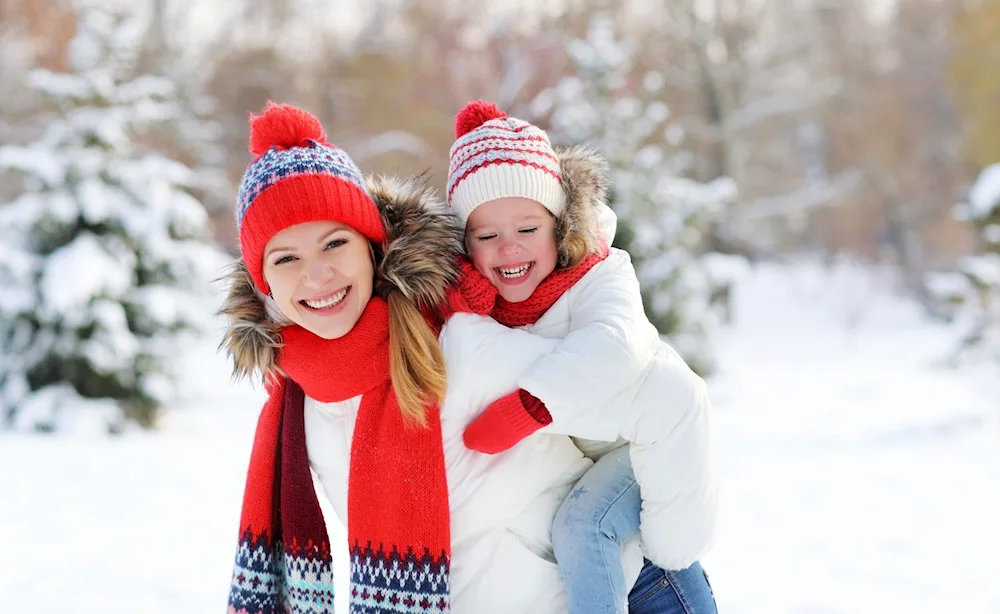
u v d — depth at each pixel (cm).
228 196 2161
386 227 203
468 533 197
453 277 204
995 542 545
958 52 2945
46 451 777
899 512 616
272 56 2942
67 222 991
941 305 1548
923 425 959
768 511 621
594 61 1362
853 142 3428
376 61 3059
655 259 1301
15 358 991
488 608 196
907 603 440
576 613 191
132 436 958
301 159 195
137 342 1023
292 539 210
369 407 200
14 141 1966
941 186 3334
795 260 3625
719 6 2820
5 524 545
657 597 212
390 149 2944
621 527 198
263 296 209
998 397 1123
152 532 539
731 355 1916
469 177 209
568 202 210
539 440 199
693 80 2884
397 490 193
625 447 209
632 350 190
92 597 426
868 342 2147
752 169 3400
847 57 3450
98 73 1073
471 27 3125
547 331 209
